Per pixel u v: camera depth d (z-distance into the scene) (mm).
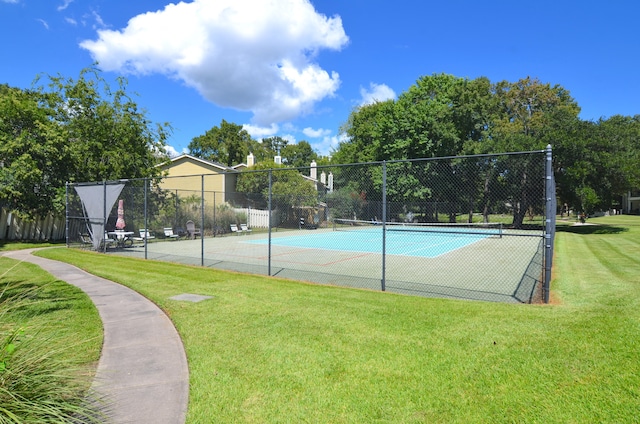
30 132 16391
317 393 3055
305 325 4762
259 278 8250
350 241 19641
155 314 5336
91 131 18844
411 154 31750
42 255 11922
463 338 4223
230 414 2738
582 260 11102
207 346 4098
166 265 10156
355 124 50062
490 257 13125
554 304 5703
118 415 2691
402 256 13531
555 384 3123
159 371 3473
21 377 2297
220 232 22969
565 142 23125
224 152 62594
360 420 2666
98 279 8016
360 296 6402
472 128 33156
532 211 20141
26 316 4953
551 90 36219
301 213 28547
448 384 3180
